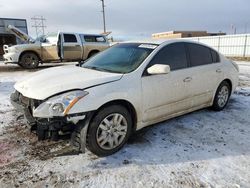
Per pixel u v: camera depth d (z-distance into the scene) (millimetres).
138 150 3309
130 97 3203
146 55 3629
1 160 3010
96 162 3002
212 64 4586
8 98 5984
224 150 3340
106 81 3076
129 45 4137
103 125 3047
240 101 5816
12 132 3842
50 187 2520
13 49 12133
